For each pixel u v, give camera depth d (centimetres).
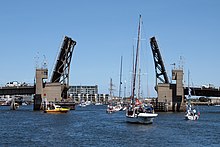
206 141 5081
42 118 9369
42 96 13200
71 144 4612
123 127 6850
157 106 13300
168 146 4559
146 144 4684
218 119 9994
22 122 7994
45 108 12631
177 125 7569
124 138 5231
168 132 6088
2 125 7206
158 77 13400
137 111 7406
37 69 13212
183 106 13325
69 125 7294
